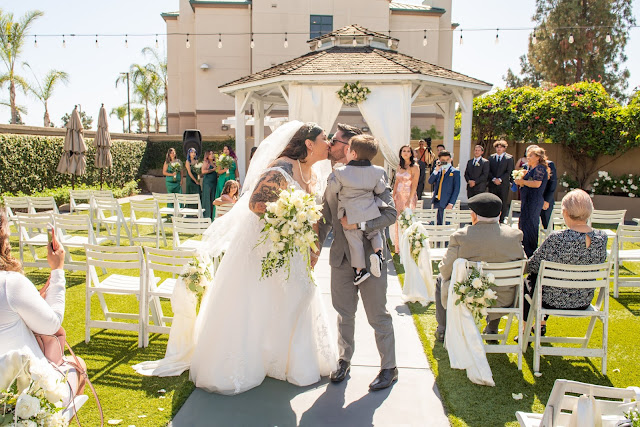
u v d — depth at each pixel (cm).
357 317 543
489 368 393
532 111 1547
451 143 1600
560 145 1558
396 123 1195
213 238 394
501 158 1104
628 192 1405
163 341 485
